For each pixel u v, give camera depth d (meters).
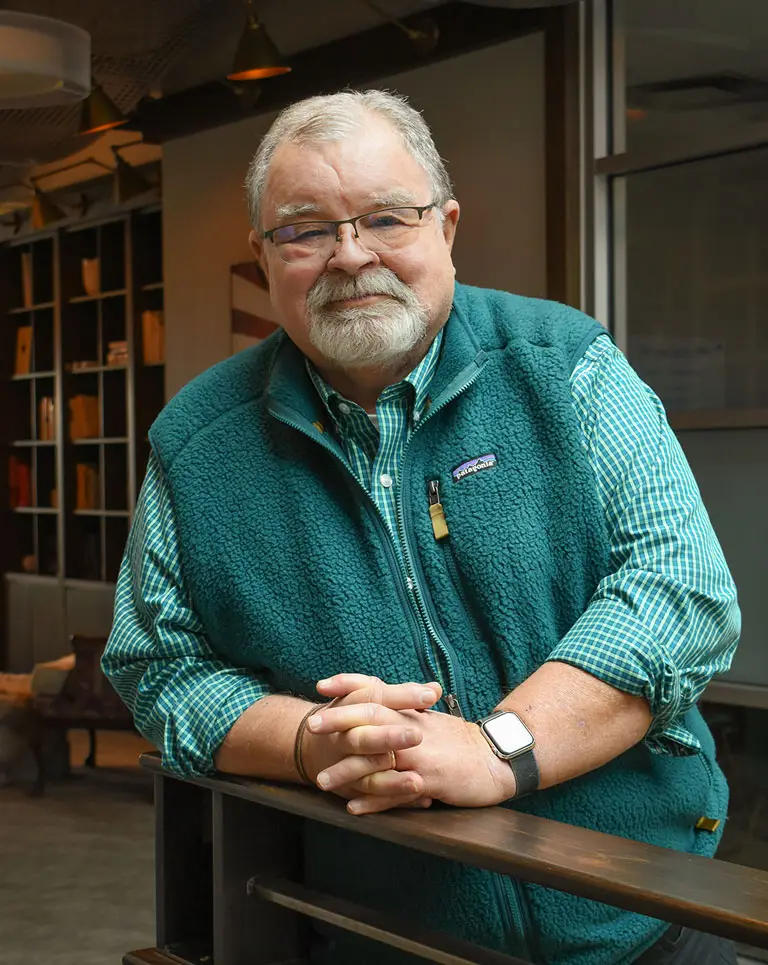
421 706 1.21
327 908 1.26
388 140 1.41
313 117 1.41
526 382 1.43
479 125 4.31
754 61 3.30
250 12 4.30
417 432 1.44
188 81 5.66
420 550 1.42
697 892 0.89
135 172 6.55
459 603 1.41
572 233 3.81
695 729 1.47
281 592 1.43
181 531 1.49
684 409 3.52
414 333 1.39
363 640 1.40
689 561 1.31
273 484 1.47
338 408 1.45
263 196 1.46
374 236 1.39
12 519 8.78
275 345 1.58
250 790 1.28
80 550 8.08
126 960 1.42
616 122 3.72
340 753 1.18
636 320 3.68
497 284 4.28
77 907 4.14
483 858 1.03
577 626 1.31
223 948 1.36
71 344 8.09
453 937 1.17
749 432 3.39
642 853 1.00
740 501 3.42
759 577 3.39
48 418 8.38
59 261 8.03
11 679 6.31
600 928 1.36
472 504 1.40
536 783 1.21
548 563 1.39
